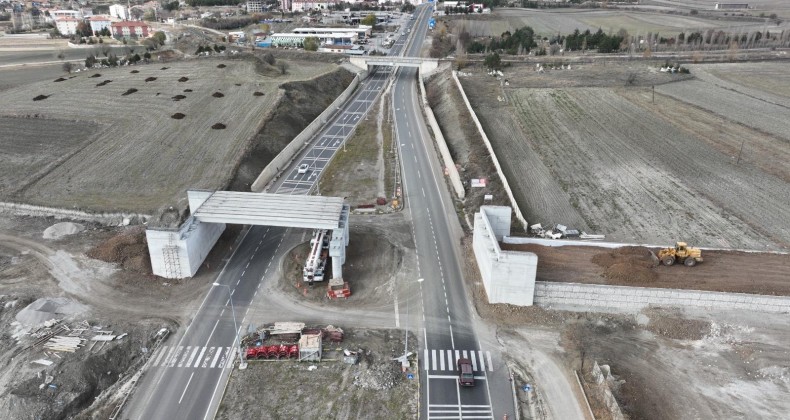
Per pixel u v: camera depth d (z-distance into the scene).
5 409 44.78
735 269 60.16
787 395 46.59
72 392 46.97
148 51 185.00
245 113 116.38
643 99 134.75
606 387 46.75
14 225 76.12
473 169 93.81
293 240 72.31
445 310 58.44
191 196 70.12
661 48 189.88
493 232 63.44
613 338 53.81
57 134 105.88
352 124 123.75
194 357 51.28
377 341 53.56
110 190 84.00
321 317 57.19
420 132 118.19
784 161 96.19
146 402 45.97
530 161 97.38
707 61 173.12
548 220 76.44
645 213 78.31
